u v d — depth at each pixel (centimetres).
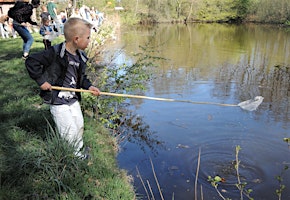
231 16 3841
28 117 457
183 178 439
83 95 616
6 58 903
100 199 329
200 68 1129
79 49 337
